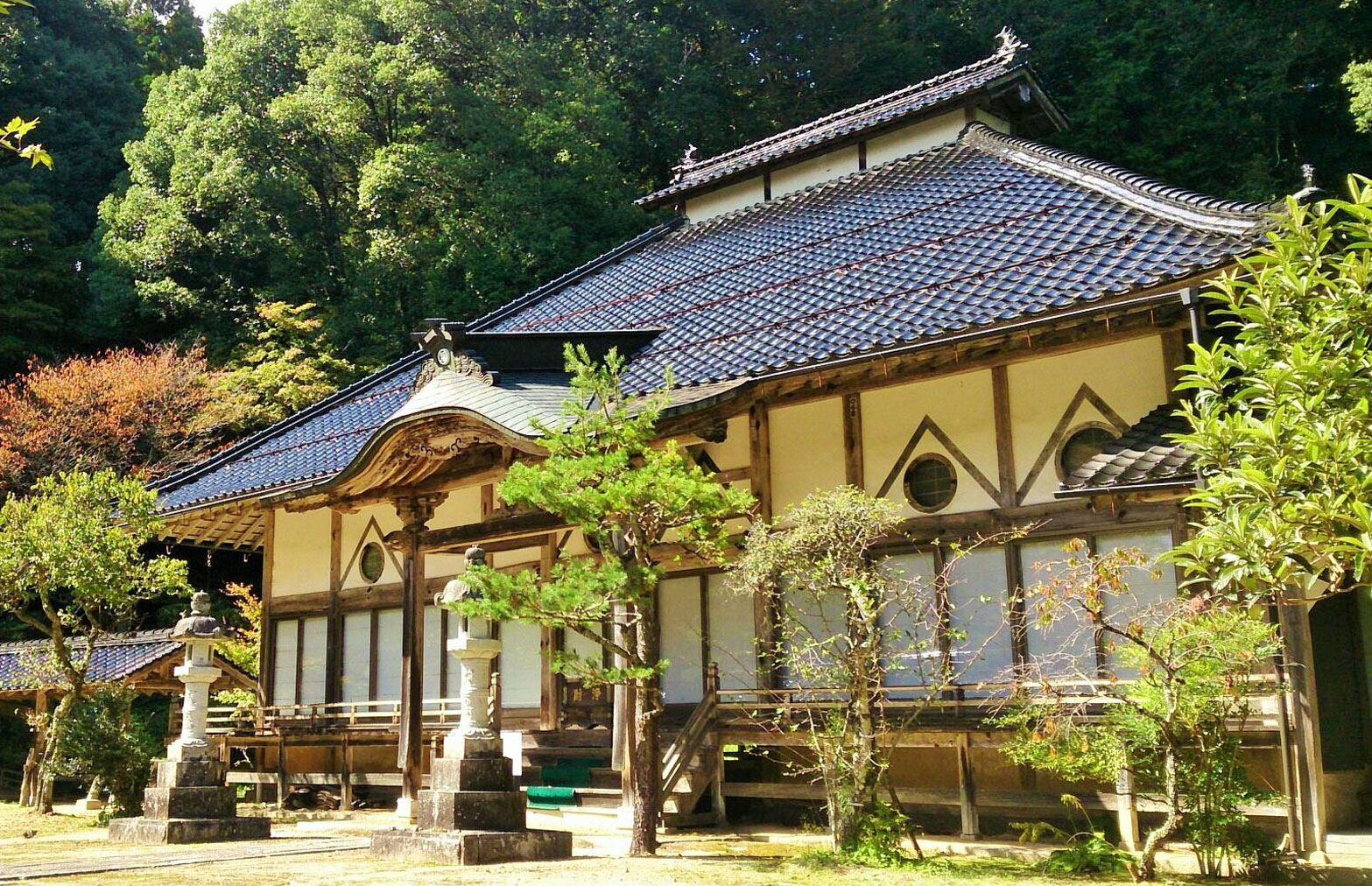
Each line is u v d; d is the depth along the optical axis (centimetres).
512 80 3164
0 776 2167
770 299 1456
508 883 777
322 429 1856
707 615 1351
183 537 1956
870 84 3525
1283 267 655
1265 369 621
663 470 905
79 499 1520
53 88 3653
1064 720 864
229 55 3262
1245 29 3167
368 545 1720
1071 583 816
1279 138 3077
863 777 913
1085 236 1233
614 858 939
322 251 3347
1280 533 585
